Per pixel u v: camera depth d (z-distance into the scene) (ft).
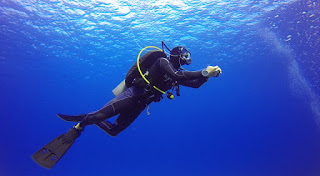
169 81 9.06
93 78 98.58
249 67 102.22
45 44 55.98
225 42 61.41
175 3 38.55
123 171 193.26
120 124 9.89
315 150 180.96
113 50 61.16
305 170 109.70
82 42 54.85
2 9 39.11
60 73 86.43
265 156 189.37
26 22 44.01
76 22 44.21
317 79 93.61
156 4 38.37
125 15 41.81
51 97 143.74
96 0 36.42
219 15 44.32
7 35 50.19
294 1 40.81
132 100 8.85
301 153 177.17
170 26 47.52
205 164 189.37
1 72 83.30
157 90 9.06
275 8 43.14
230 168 148.05
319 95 106.73
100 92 140.77
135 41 54.44
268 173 114.83
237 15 45.11
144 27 47.26
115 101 8.64
